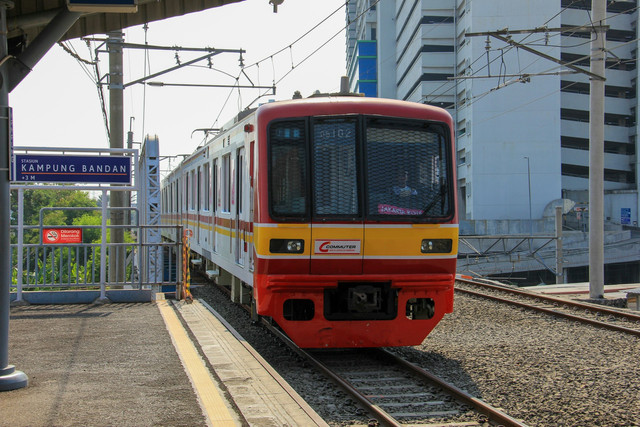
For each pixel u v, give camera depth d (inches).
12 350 298.8
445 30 2704.2
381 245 306.2
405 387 270.5
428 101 2687.0
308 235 302.4
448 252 317.7
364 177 306.7
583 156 2647.6
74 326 361.1
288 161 306.8
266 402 218.1
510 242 2076.8
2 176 229.9
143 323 370.6
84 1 226.1
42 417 200.5
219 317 397.7
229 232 434.0
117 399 220.8
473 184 2437.3
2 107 228.8
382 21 3472.0
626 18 2657.5
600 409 238.5
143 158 717.9
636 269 2127.2
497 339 374.0
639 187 2578.7
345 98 314.2
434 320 320.2
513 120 2423.7
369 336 313.3
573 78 2554.1
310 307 322.0
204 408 210.7
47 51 237.0
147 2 314.8
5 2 229.6
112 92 589.6
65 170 420.8
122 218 559.8
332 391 263.6
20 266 437.1
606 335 383.2
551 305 525.0
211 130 753.0
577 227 2412.6
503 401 249.9
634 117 2674.7
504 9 2400.3
